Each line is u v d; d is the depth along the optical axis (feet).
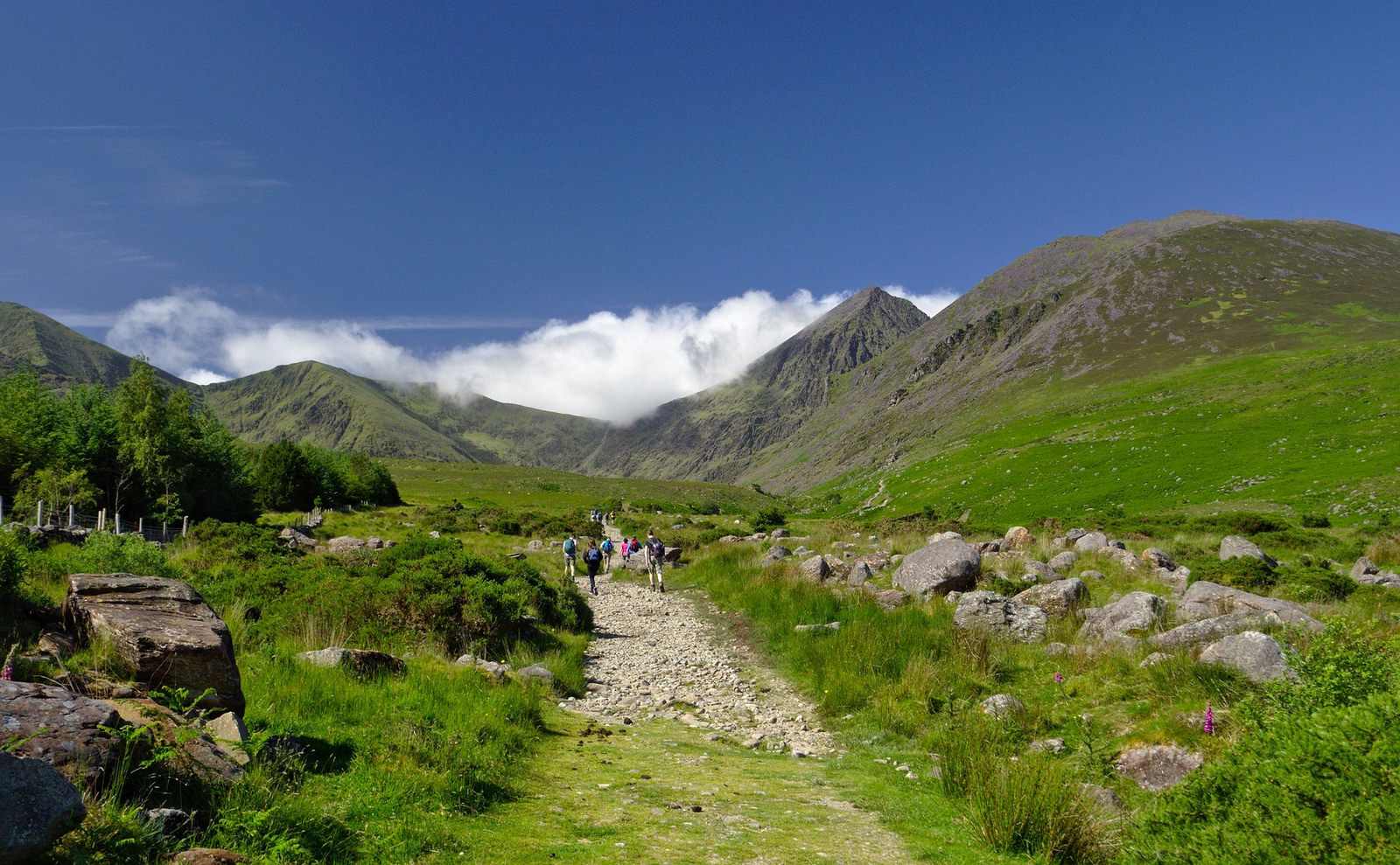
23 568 26.32
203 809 16.96
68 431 158.61
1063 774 24.39
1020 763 26.84
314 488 250.57
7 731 14.69
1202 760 24.16
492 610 52.26
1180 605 43.65
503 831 20.49
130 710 18.66
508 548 142.82
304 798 19.15
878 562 76.38
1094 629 43.57
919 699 37.78
